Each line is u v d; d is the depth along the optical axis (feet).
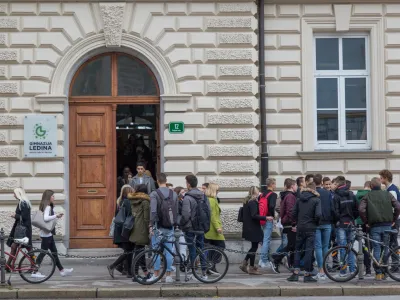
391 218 48.06
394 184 56.59
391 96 59.93
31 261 47.73
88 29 56.70
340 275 47.80
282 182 58.90
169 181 56.65
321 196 48.93
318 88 60.39
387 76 59.82
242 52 56.95
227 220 56.49
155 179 58.70
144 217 48.39
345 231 49.67
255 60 57.67
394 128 59.88
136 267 47.21
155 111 58.65
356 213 50.26
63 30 56.59
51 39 56.54
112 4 56.65
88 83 58.23
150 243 48.37
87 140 58.18
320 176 49.60
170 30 56.95
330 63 60.39
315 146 59.93
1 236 46.80
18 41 56.29
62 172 56.39
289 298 44.42
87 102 58.08
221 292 45.32
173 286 46.26
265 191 53.72
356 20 59.72
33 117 56.18
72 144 58.03
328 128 60.23
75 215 57.93
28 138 56.13
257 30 58.70
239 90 56.80
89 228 57.93
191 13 56.90
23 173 56.13
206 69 56.90
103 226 58.03
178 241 47.03
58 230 55.98
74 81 58.08
